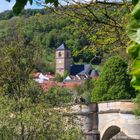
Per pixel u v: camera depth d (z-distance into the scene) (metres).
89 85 121.75
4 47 58.34
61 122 46.91
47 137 45.53
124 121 75.75
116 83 88.19
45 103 47.00
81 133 48.28
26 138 44.62
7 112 43.25
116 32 12.08
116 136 76.25
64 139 46.22
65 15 11.70
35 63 59.22
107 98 89.44
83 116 77.31
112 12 11.80
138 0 4.30
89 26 12.63
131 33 4.23
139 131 75.12
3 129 43.47
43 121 45.38
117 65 88.50
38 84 50.84
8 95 50.00
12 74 55.00
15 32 61.09
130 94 87.81
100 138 79.81
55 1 6.58
